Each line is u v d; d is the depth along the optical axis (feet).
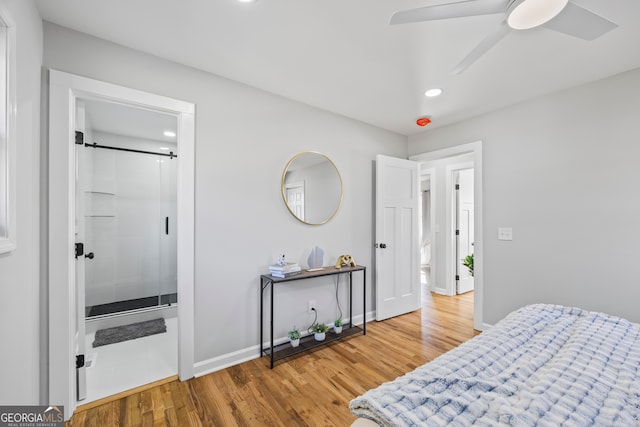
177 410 5.44
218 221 7.05
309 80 7.33
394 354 7.77
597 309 7.14
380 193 10.43
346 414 5.35
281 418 5.23
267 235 7.93
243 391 6.06
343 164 9.84
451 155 10.56
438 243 14.78
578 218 7.47
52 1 4.58
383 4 4.69
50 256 5.01
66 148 5.17
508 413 2.38
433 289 14.99
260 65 6.62
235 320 7.29
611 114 6.98
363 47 5.90
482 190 9.48
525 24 4.22
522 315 4.89
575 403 2.54
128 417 5.25
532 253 8.30
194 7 4.75
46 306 4.99
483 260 9.38
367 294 10.57
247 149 7.55
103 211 10.92
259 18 5.03
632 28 5.19
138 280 11.59
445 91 7.93
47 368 5.00
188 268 6.56
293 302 8.52
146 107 6.17
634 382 2.83
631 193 6.69
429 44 5.80
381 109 9.25
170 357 7.65
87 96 5.55
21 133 4.06
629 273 6.69
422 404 2.61
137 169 11.62
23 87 4.12
